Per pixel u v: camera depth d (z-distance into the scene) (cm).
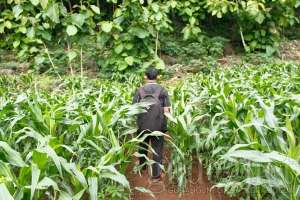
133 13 940
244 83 620
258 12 1061
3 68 1012
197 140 411
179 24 1311
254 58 1080
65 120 412
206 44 1143
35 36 985
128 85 761
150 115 443
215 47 1118
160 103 450
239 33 1216
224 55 1174
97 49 1048
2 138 366
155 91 454
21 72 1009
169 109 454
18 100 432
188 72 1008
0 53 1105
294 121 404
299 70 794
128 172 485
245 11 1098
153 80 463
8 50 1132
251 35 1150
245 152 263
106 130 374
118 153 353
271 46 1130
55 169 307
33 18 966
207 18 1342
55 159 263
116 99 523
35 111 395
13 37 1023
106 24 935
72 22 909
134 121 510
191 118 432
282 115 426
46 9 896
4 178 253
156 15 969
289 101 407
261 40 1136
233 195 405
